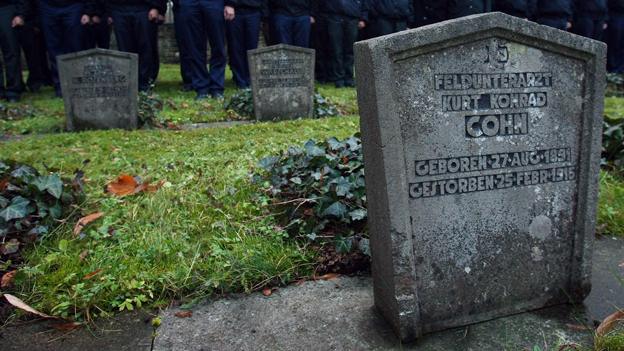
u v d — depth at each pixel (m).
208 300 2.37
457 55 1.96
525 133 2.12
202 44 8.99
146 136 5.57
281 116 7.35
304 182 3.32
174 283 2.42
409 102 1.91
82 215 3.14
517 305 2.22
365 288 2.46
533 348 1.91
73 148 5.01
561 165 2.20
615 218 3.28
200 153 4.60
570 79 2.14
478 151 2.05
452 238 2.06
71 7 9.08
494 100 2.04
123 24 9.23
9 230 2.83
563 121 2.16
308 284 2.53
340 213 2.91
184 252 2.69
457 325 2.12
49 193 3.05
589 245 2.27
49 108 8.25
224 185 3.58
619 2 13.41
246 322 2.18
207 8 8.66
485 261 2.13
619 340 1.88
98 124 6.65
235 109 7.77
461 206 2.06
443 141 1.98
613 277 2.57
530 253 2.21
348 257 2.68
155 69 10.09
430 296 2.06
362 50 1.89
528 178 2.15
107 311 2.29
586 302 2.32
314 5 11.47
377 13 11.66
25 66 15.52
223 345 2.02
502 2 11.80
